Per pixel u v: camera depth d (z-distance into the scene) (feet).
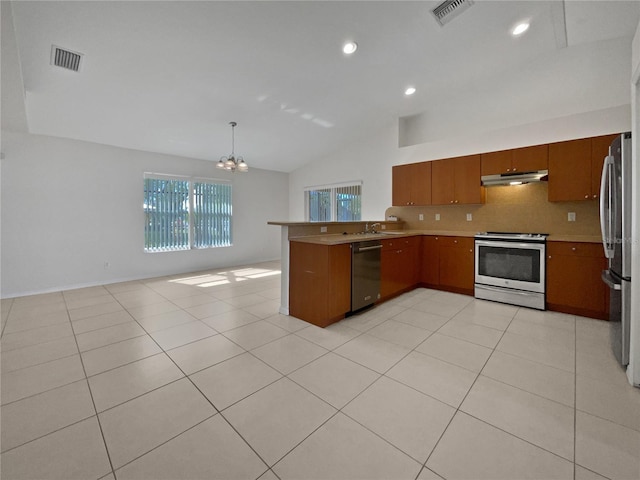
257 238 23.45
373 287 11.35
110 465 4.25
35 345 8.25
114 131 14.60
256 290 14.65
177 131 15.46
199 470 4.17
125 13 7.86
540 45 11.82
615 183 7.20
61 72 9.75
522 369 6.88
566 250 10.61
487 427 5.00
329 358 7.47
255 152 20.04
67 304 12.23
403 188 16.42
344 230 13.05
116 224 16.42
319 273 9.62
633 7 9.55
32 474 4.10
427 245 14.58
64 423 5.12
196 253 19.98
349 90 13.64
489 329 9.32
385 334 8.98
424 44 10.92
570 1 9.29
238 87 12.11
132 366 7.09
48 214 14.30
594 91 11.75
